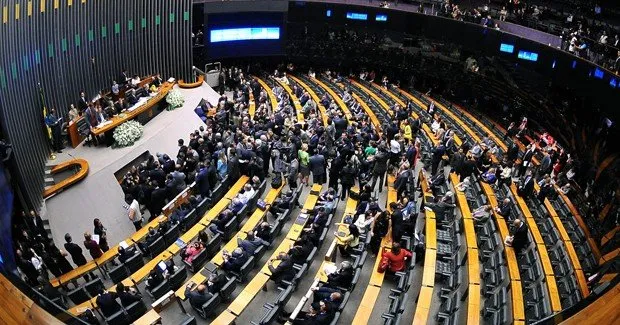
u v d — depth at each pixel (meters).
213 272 12.51
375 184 17.03
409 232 13.83
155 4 24.02
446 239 14.05
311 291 11.73
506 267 13.09
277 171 16.61
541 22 25.73
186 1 24.88
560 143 24.75
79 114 19.95
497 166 17.91
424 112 25.59
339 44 31.14
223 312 11.39
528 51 25.80
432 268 12.57
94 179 17.72
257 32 29.86
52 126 18.34
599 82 21.73
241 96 24.42
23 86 16.78
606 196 18.75
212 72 27.56
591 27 24.67
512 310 11.64
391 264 12.37
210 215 15.22
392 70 31.73
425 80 31.45
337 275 11.88
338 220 15.53
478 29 27.42
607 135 22.11
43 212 16.33
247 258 12.88
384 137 19.19
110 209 17.28
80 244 16.00
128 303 11.81
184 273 13.18
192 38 25.86
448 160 19.12
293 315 11.20
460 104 29.81
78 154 19.00
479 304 11.54
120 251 13.71
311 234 13.23
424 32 29.70
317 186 16.25
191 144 18.06
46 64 18.48
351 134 18.39
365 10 30.12
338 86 28.59
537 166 20.73
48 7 18.30
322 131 18.59
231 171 16.69
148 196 15.70
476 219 15.08
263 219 15.16
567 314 6.20
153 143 20.53
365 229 13.84
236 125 20.67
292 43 30.80
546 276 12.98
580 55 23.09
